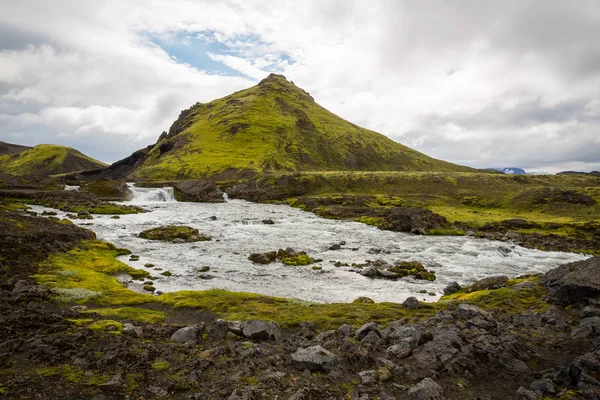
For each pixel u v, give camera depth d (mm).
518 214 106250
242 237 65062
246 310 25453
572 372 13148
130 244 53406
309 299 34500
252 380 13227
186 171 181500
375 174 162000
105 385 11914
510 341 16641
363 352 15367
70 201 86688
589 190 119500
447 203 123438
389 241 68875
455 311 22547
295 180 151000
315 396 12242
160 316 23406
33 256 35812
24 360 13562
